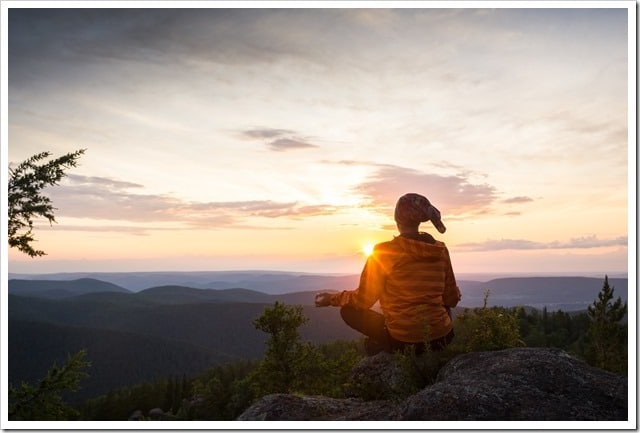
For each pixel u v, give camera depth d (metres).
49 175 5.14
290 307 9.30
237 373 54.09
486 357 3.65
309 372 9.04
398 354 3.77
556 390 3.12
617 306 5.66
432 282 3.89
